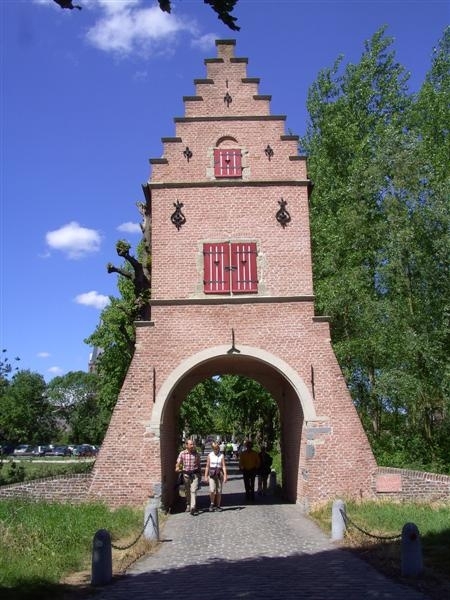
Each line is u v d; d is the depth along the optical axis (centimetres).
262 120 1908
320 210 2741
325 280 2478
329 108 2861
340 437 1659
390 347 2234
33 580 858
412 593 793
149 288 1941
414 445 2228
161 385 1683
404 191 2362
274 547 1146
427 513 1414
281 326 1736
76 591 852
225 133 1892
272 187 1850
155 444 1639
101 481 1623
